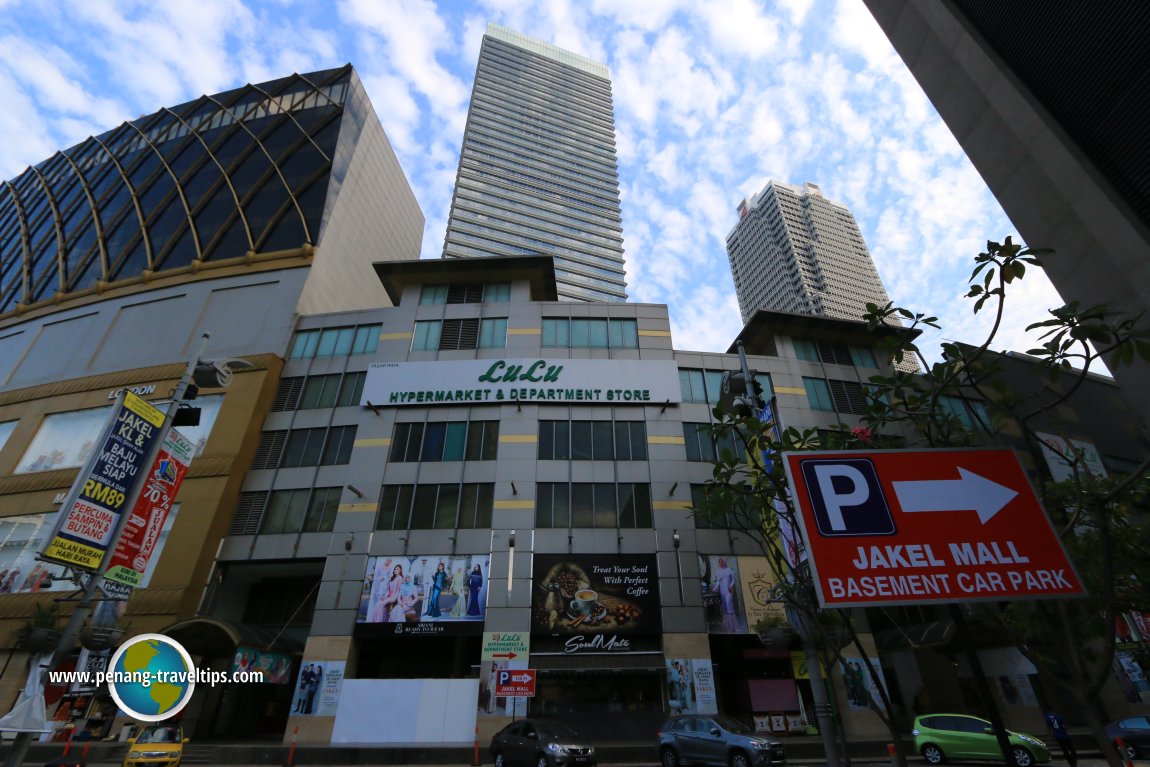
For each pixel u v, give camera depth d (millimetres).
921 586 4008
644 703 23766
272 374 31641
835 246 171750
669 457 28812
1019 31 8086
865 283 169625
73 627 9930
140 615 24219
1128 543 11227
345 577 25469
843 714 23719
